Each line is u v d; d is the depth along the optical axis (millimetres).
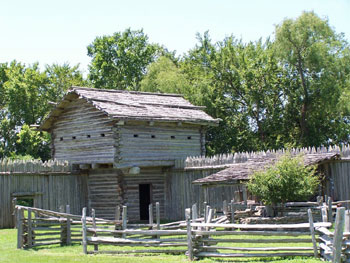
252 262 12320
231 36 48938
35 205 24656
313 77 40562
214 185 21016
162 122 27062
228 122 44312
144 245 14555
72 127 27828
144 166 26000
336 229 10578
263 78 44125
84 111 27125
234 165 23281
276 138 43906
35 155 45781
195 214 15492
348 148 21641
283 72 43156
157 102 29219
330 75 38344
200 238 13414
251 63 45531
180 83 43500
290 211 18656
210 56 47188
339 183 21578
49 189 25453
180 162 26781
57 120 28875
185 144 28172
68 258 13758
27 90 50562
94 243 15086
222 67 45500
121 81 56000
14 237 19484
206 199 25031
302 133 41875
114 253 14703
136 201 26812
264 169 19516
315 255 12305
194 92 43438
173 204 26984
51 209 25375
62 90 54375
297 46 38406
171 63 48375
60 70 55531
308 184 18219
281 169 18297
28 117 50562
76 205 26844
